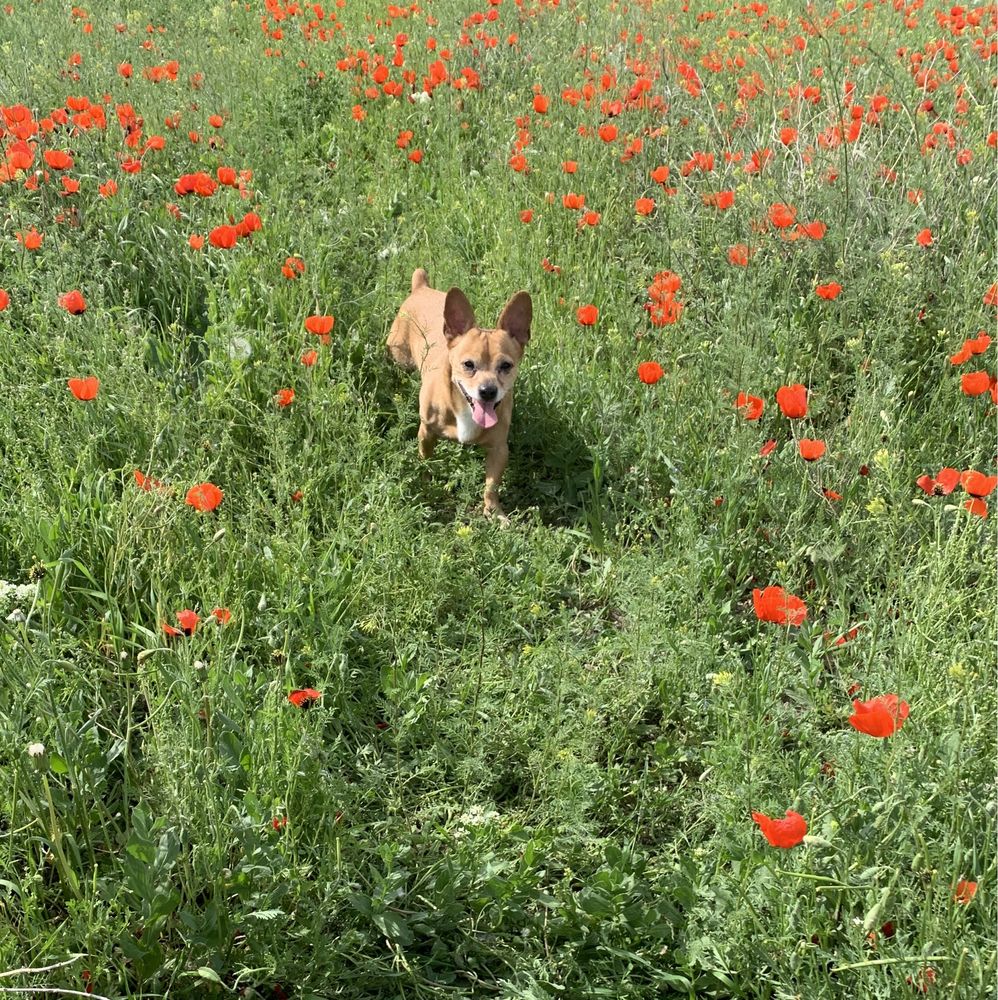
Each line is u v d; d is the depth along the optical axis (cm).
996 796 238
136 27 660
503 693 280
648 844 265
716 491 320
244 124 470
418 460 345
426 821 258
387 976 242
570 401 350
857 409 326
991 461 323
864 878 236
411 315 363
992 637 263
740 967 240
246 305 359
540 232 406
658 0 653
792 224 367
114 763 260
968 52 496
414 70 557
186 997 237
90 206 383
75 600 281
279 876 239
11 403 310
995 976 221
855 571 303
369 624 283
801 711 284
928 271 360
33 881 236
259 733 250
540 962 243
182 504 289
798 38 500
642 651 281
